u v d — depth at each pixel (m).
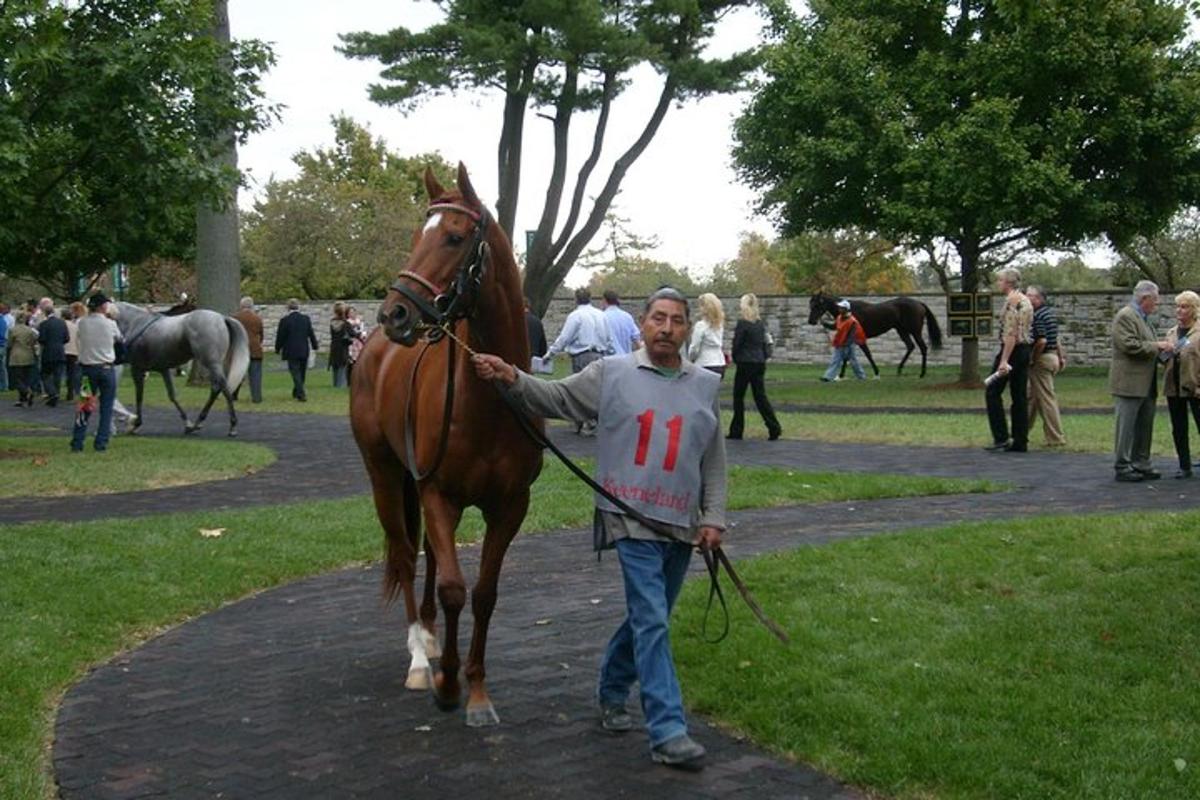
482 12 26.45
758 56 27.91
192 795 4.82
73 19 14.48
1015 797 4.60
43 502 11.98
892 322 31.31
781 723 5.45
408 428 5.77
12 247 15.35
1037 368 15.59
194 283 51.66
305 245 56.31
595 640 7.06
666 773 5.01
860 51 25.86
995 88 25.22
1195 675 5.80
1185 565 8.02
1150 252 45.84
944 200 25.12
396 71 25.72
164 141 14.78
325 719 5.72
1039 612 6.95
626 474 5.18
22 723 5.53
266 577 8.77
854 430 17.84
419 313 5.24
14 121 13.05
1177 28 25.73
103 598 7.83
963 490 12.21
